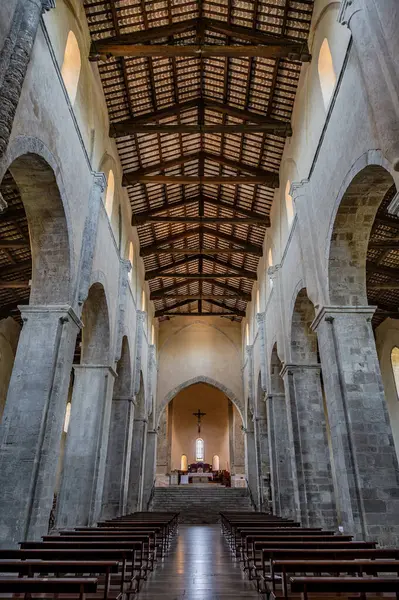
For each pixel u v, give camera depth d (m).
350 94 9.23
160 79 14.20
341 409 9.89
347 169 9.52
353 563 4.86
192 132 14.95
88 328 14.70
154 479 27.16
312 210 12.34
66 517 12.38
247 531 9.30
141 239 22.16
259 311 23.34
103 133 13.99
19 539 8.07
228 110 15.44
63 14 10.11
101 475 13.47
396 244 16.00
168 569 9.28
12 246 14.66
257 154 17.27
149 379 26.20
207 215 22.33
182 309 31.20
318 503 13.16
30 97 7.92
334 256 10.77
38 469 8.72
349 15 8.02
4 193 13.48
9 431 8.86
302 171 13.76
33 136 8.06
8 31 6.80
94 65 12.64
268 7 11.83
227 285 27.30
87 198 11.92
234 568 9.40
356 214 10.27
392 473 9.17
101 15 11.70
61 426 9.55
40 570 4.89
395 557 6.06
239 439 33.78
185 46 12.17
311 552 6.00
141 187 18.61
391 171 7.36
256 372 23.81
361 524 8.90
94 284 13.15
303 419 14.23
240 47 12.26
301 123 13.75
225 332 31.31
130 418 18.83
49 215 9.95
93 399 13.94
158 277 25.31
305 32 12.33
